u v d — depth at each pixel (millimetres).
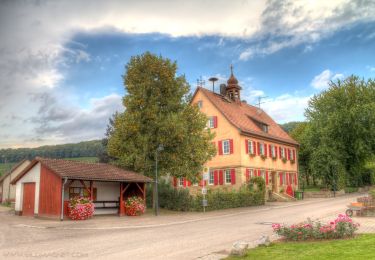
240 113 48062
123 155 31812
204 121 33219
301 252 11297
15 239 16562
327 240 13281
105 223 22766
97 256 12242
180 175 31750
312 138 54938
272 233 16594
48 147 92562
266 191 43250
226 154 42562
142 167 31438
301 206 32812
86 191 28516
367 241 12445
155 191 31297
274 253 11398
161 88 32656
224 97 48719
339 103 54188
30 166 27438
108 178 26891
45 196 26000
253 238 15453
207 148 33062
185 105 33125
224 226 20125
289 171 52531
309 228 13914
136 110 31984
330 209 27469
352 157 54250
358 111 51812
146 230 19312
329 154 51750
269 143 48281
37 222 23328
